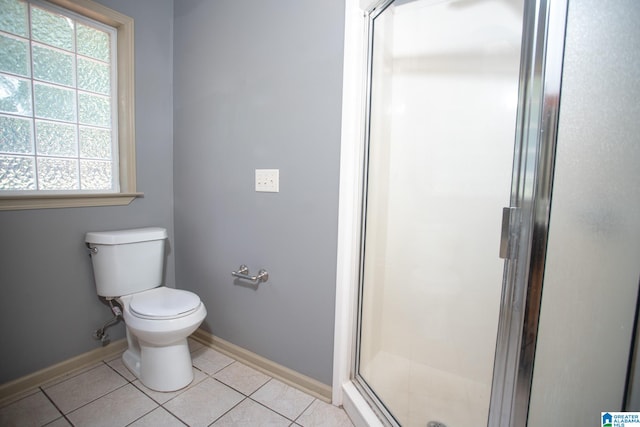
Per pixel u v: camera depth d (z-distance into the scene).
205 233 1.74
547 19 0.67
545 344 0.73
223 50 1.56
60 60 1.44
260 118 1.45
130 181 1.66
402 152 1.27
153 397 1.32
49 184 1.44
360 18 1.16
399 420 1.12
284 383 1.45
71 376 1.45
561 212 0.69
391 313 1.34
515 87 1.01
